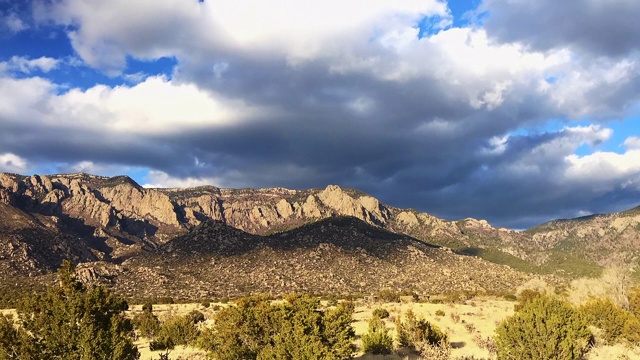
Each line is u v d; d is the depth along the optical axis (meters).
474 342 33.50
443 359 25.11
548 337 21.47
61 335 17.20
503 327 22.92
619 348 28.17
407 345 31.06
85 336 16.95
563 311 23.83
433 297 100.44
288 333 22.05
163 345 37.75
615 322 30.83
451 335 39.19
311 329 25.86
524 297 70.44
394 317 55.22
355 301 94.44
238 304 28.89
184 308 86.31
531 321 21.97
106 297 18.34
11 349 16.97
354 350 29.92
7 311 68.69
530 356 21.47
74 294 17.92
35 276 145.12
